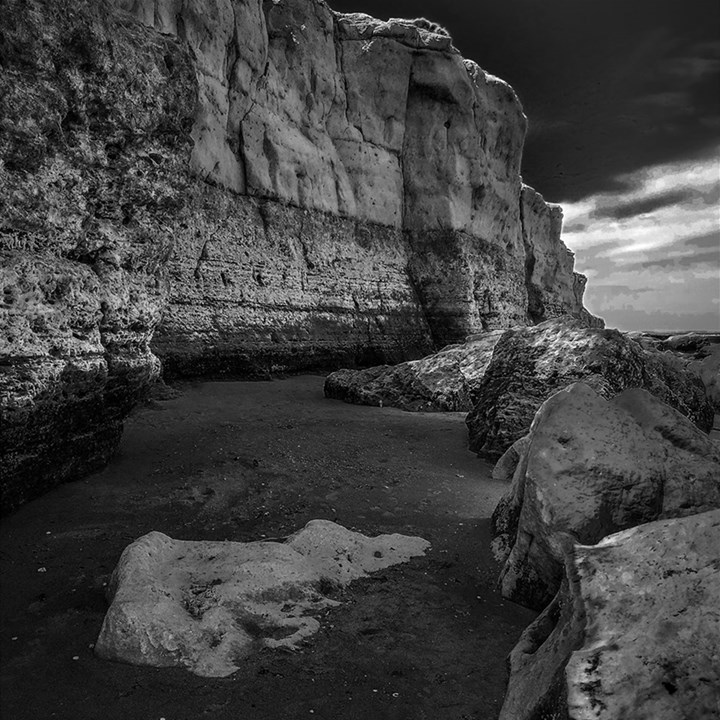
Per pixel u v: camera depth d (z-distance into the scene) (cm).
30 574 412
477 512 570
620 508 374
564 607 307
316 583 396
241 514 532
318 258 1650
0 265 479
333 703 292
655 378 877
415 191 2030
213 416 891
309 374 1536
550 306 2895
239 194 1459
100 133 585
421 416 991
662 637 233
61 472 563
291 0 1656
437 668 325
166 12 1237
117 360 607
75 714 279
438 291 2016
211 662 316
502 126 2295
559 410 421
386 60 1916
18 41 493
